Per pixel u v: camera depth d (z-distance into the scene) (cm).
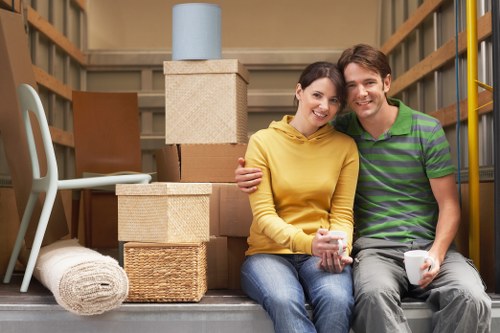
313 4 636
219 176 345
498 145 287
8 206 393
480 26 354
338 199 286
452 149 419
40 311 269
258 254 281
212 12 354
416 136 290
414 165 290
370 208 294
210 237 321
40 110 297
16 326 269
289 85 609
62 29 575
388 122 292
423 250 275
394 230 288
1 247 378
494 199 290
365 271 265
